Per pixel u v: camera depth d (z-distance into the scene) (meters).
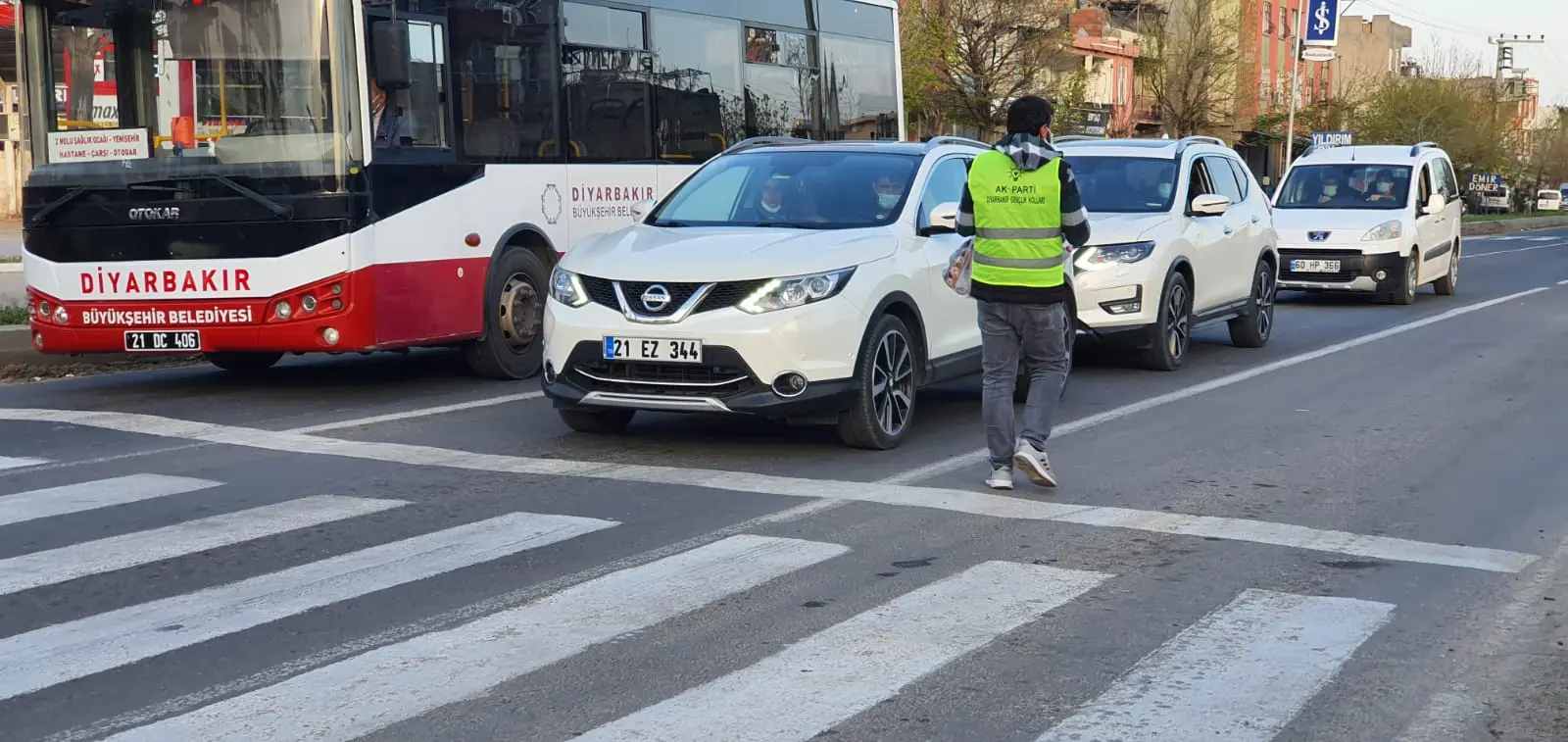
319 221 10.71
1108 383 12.37
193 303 10.89
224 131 10.84
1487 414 10.79
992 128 43.03
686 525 7.08
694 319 8.44
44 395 11.43
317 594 5.91
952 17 41.72
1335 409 10.99
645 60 13.70
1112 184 13.89
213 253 10.84
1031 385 8.02
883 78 17.44
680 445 9.22
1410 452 9.24
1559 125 105.81
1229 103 62.12
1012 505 7.58
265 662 5.08
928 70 39.66
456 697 4.74
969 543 6.79
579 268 8.89
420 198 11.37
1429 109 70.75
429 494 7.78
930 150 10.20
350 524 7.09
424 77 11.44
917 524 7.14
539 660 5.11
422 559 6.45
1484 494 7.99
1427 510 7.60
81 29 11.05
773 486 7.98
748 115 15.04
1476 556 6.66
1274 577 6.26
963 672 5.00
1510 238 47.38
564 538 6.82
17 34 11.19
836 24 16.50
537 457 8.81
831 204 9.65
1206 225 13.90
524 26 12.38
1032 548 6.71
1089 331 12.70
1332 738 4.48
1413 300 21.41
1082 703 4.73
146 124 10.95
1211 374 13.00
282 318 10.77
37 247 11.24
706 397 8.49
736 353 8.41
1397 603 5.90
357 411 10.63
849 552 6.60
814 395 8.55
